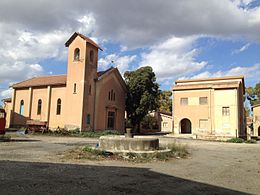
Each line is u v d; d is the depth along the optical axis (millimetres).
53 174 9055
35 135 30781
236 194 7441
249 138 39594
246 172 11078
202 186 8273
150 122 56875
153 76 44438
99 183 8070
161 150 15219
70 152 14820
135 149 15086
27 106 41406
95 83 37688
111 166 11375
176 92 41781
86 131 34406
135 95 43844
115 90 42094
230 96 37938
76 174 9242
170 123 59219
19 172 9133
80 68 35875
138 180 8758
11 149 16297
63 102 37656
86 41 36031
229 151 20203
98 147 15750
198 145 25078
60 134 31969
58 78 41312
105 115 39406
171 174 10031
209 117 38844
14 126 42156
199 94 40062
